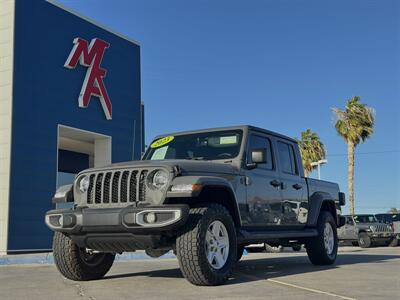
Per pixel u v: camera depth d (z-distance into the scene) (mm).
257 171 7789
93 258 7230
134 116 24594
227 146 7664
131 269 9117
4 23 19328
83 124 21797
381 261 10453
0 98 19031
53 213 6668
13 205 18547
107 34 23391
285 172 8695
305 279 7027
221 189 6645
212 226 6328
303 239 9523
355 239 26531
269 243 9055
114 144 23406
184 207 5852
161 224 5836
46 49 20359
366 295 5605
